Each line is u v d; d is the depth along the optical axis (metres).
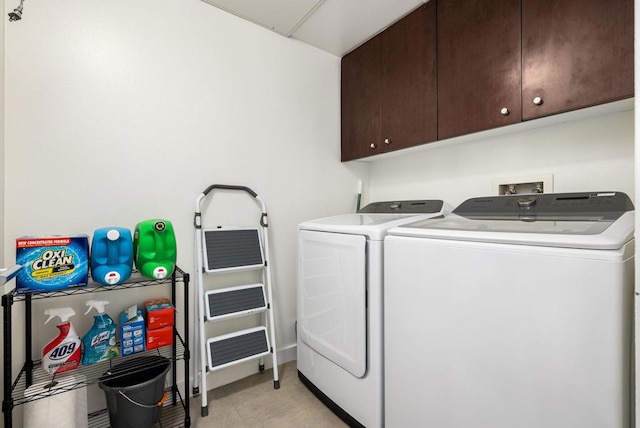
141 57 1.51
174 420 1.45
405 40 1.81
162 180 1.58
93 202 1.40
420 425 1.11
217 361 1.59
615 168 1.31
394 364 1.20
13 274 0.87
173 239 1.36
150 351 1.55
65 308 1.22
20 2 1.23
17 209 1.24
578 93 1.14
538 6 1.24
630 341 0.73
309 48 2.15
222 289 1.71
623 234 0.79
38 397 1.08
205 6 1.71
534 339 0.83
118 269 1.22
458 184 1.88
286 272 2.05
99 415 1.39
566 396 0.78
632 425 0.74
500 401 0.90
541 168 1.53
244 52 1.85
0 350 1.18
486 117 1.42
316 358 1.62
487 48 1.41
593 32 1.10
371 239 1.27
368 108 2.08
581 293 0.76
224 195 1.79
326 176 2.25
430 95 1.67
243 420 1.47
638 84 0.62
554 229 0.93
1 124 1.19
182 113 1.64
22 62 1.24
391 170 2.32
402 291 1.16
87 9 1.37
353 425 1.38
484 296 0.93
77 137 1.36
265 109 1.95
